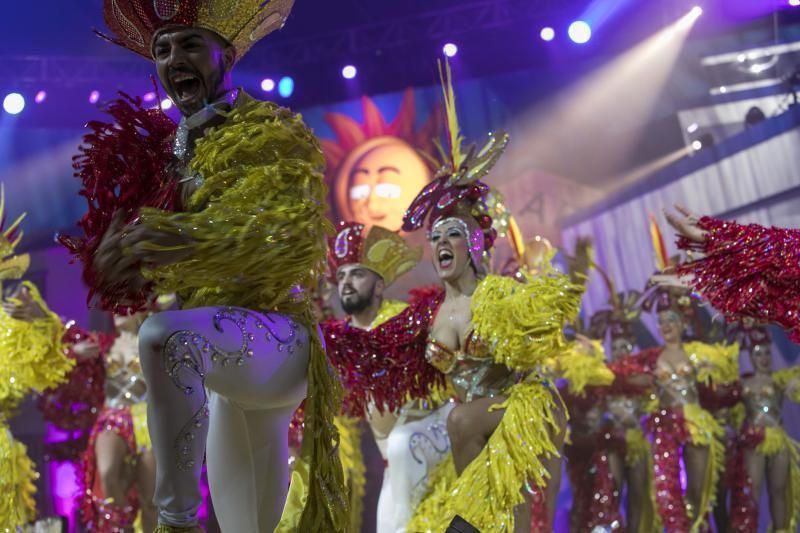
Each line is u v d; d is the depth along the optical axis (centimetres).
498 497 319
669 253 908
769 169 839
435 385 387
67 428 616
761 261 309
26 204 950
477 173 356
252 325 230
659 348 725
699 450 686
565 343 338
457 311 351
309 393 244
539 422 328
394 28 940
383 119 962
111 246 223
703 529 701
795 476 701
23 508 512
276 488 250
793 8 866
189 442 214
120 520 548
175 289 233
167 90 258
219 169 239
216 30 257
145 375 215
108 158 258
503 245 934
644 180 926
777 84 873
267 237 228
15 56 912
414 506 419
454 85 955
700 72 906
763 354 705
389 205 959
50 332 487
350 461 531
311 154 248
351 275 495
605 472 704
